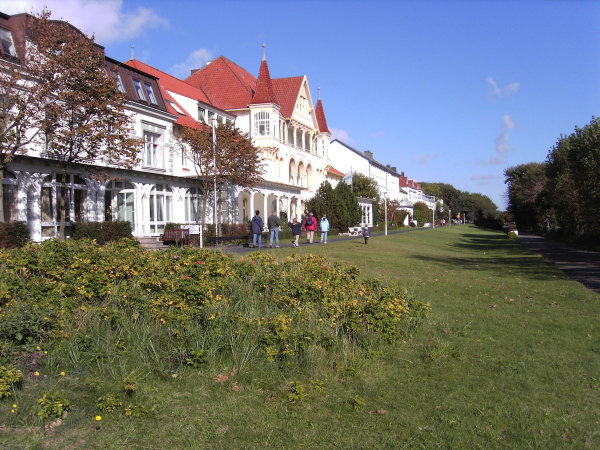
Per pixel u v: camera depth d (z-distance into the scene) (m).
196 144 28.91
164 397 5.61
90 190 23.45
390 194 99.88
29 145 20.08
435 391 6.30
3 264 8.51
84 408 5.12
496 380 6.77
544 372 7.12
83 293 7.74
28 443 4.38
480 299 13.25
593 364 7.51
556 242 50.06
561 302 12.95
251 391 5.98
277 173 42.38
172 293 7.97
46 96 17.98
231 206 36.09
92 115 19.55
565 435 5.15
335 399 5.94
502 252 35.41
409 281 15.92
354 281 10.46
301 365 6.80
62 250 9.30
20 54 18.91
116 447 4.50
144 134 27.39
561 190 46.84
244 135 31.03
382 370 7.02
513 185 87.00
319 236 41.03
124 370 6.02
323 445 4.82
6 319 6.07
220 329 7.07
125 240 11.96
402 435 5.06
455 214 157.25
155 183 28.31
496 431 5.21
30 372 5.70
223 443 4.75
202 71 45.28
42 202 20.94
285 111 45.88
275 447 4.74
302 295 8.90
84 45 18.56
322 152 56.50
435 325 9.70
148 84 28.19
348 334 7.99
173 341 6.89
